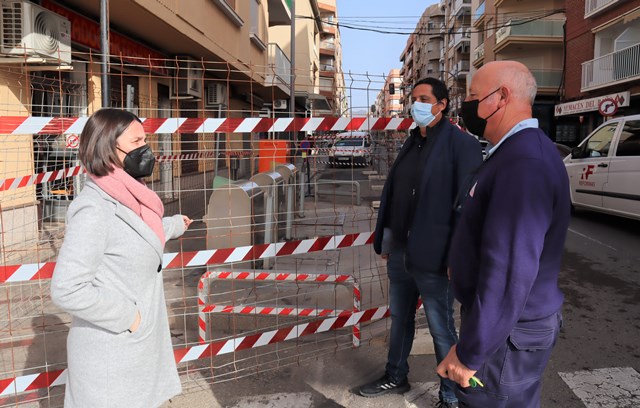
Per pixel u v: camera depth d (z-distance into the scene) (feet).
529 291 5.04
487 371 5.60
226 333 12.92
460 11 154.92
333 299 14.85
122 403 5.91
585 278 18.25
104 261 5.82
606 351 12.10
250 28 49.90
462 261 5.85
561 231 5.47
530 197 5.08
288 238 22.18
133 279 5.97
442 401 9.21
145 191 6.20
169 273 17.79
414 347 11.87
